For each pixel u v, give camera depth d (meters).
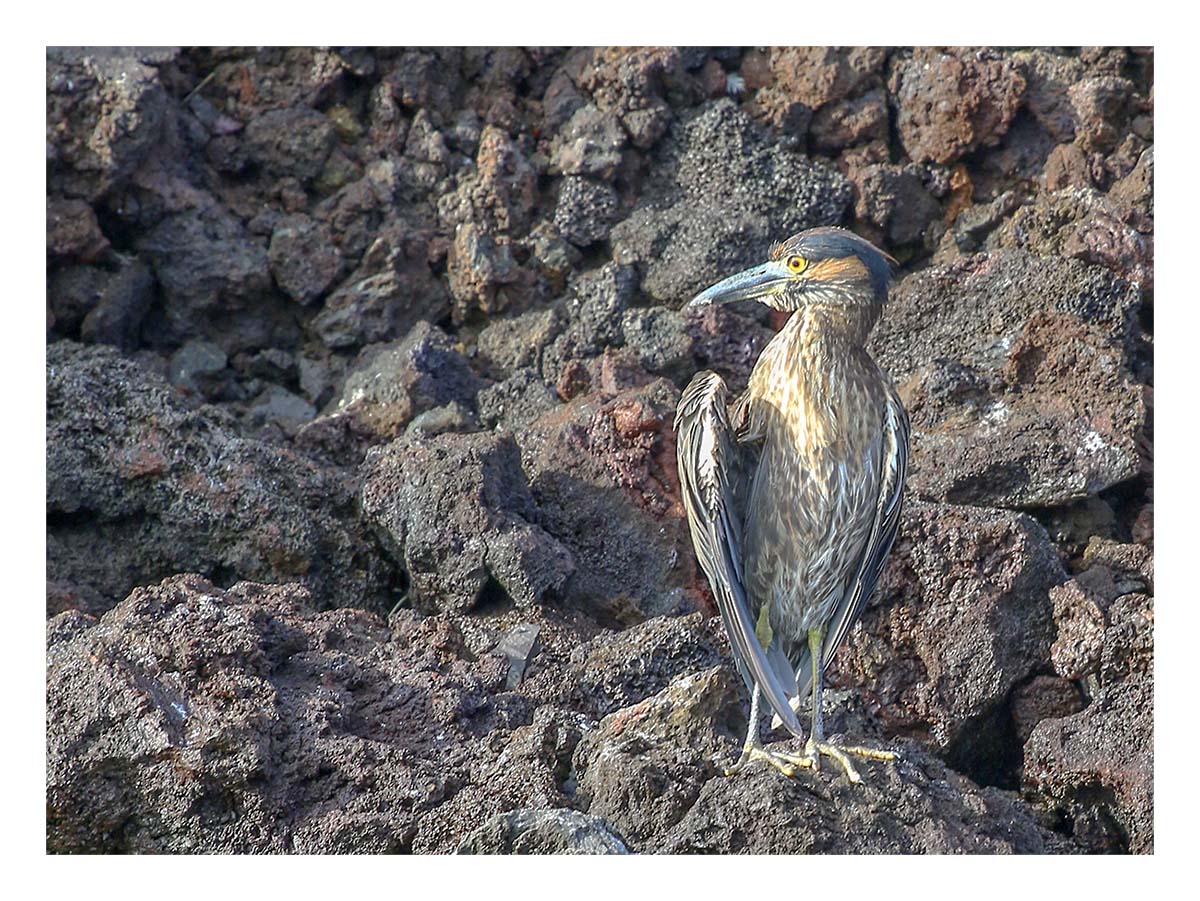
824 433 10.65
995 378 14.73
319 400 16.09
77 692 10.28
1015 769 12.75
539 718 10.70
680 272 16.09
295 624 11.75
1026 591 12.71
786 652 11.28
